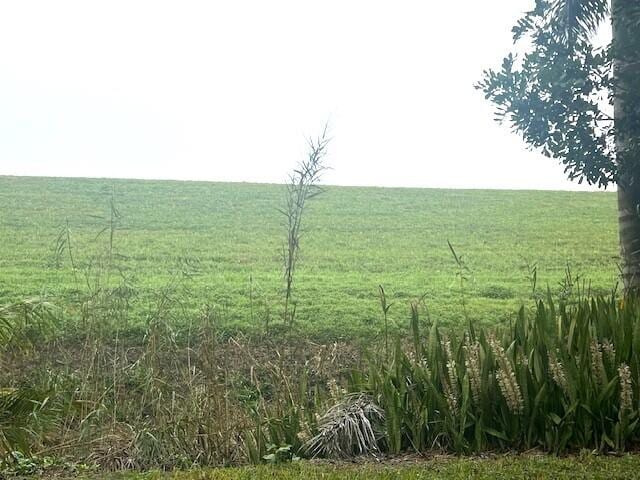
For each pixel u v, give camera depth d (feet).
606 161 31.24
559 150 31.37
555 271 76.54
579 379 22.29
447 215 113.91
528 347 23.63
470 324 24.97
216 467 22.03
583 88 30.76
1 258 75.36
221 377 28.73
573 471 19.40
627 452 21.59
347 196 129.39
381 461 21.70
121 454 23.57
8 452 21.48
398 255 85.51
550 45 31.42
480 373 22.77
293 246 33.12
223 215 109.70
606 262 81.76
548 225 106.01
